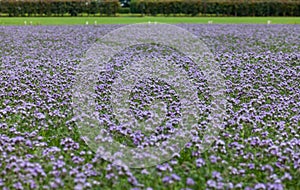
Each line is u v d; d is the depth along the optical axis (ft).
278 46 61.82
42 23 112.47
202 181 18.98
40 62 48.39
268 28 90.74
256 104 31.40
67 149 22.39
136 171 20.11
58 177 19.30
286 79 39.40
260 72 42.32
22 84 36.22
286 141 24.59
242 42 67.15
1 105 31.09
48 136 25.22
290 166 21.33
